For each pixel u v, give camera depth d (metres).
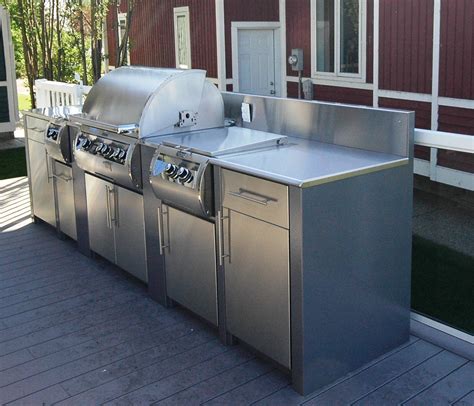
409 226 3.17
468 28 7.32
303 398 2.86
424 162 3.18
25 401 2.90
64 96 6.58
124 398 2.90
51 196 5.04
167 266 3.71
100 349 3.35
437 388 2.90
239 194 3.00
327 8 9.47
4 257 4.70
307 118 3.68
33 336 3.52
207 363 3.18
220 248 3.18
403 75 8.28
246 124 4.16
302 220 2.70
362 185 2.91
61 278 4.30
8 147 9.08
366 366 3.11
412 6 7.99
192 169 3.20
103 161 3.98
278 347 2.97
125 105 3.94
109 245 4.31
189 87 3.87
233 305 3.21
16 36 14.88
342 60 9.37
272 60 11.03
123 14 13.48
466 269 3.16
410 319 3.38
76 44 11.11
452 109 7.66
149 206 3.75
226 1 10.33
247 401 2.85
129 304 3.88
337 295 2.92
